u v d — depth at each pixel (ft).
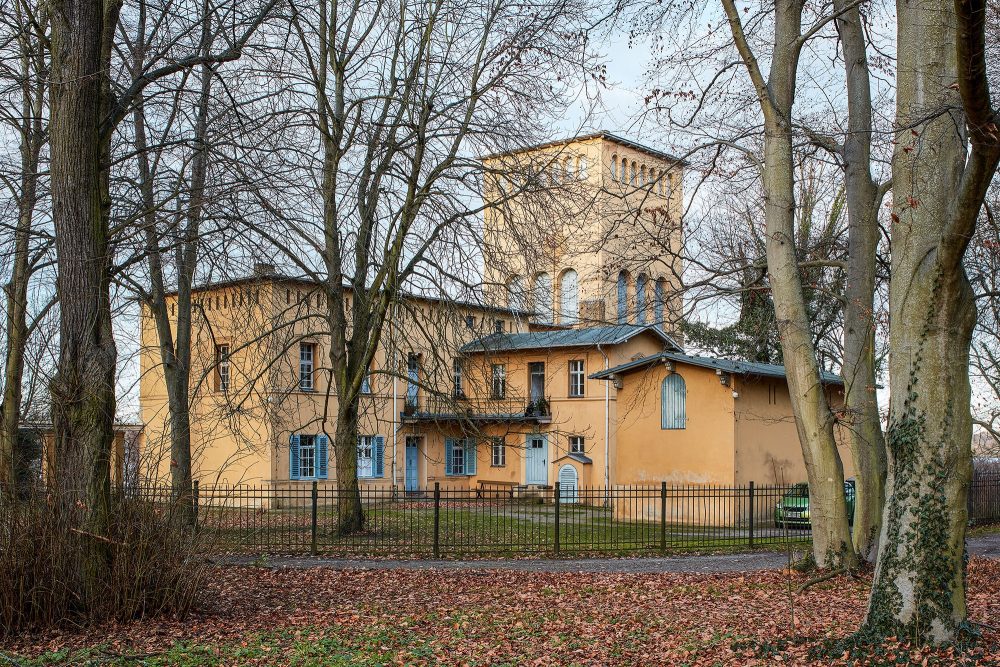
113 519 32.19
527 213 60.90
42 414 33.24
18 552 30.01
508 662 27.86
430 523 77.41
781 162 44.16
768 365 97.25
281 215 45.78
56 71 36.11
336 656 28.50
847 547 44.19
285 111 48.49
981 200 22.98
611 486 102.78
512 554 57.88
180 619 33.01
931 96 26.27
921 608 24.79
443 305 64.08
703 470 89.20
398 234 65.67
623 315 56.03
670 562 55.01
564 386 120.16
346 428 67.26
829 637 28.07
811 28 39.17
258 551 57.00
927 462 25.14
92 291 33.91
